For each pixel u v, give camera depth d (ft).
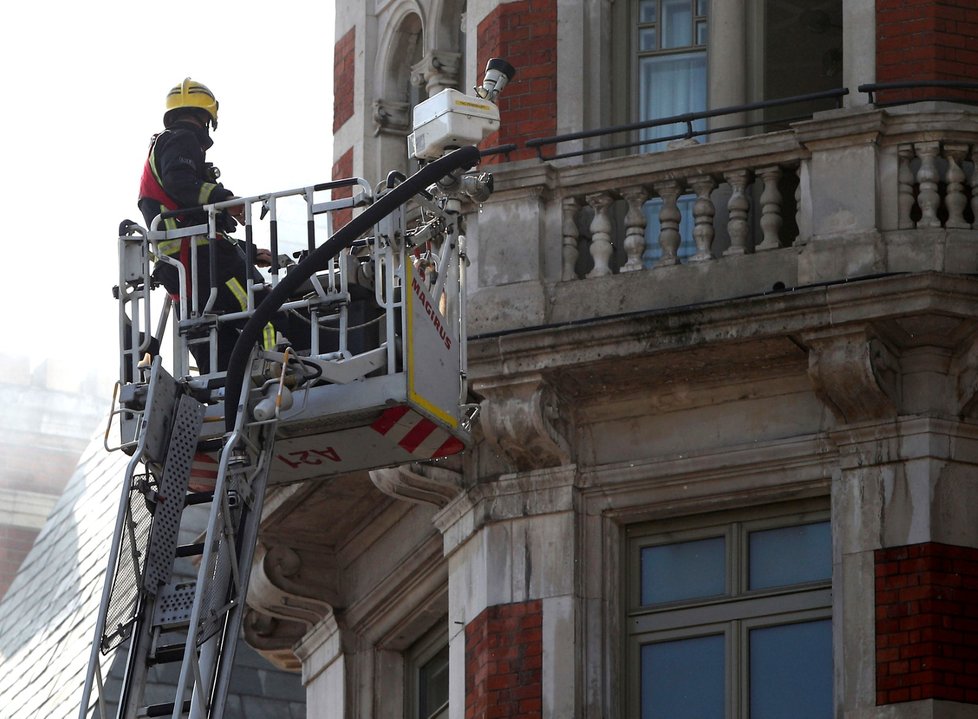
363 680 149.79
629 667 128.88
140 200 118.62
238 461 110.42
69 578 208.54
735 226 129.49
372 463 118.83
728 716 126.11
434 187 119.85
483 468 133.80
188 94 120.26
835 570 123.85
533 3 139.64
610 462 130.62
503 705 128.36
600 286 130.41
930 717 118.62
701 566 129.18
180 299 115.34
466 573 133.80
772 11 140.46
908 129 126.21
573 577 128.88
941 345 124.16
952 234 124.77
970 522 122.62
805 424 127.13
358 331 114.83
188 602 106.01
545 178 132.36
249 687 186.09
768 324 123.75
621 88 139.64
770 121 130.21
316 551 152.15
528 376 128.06
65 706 178.19
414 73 153.89
